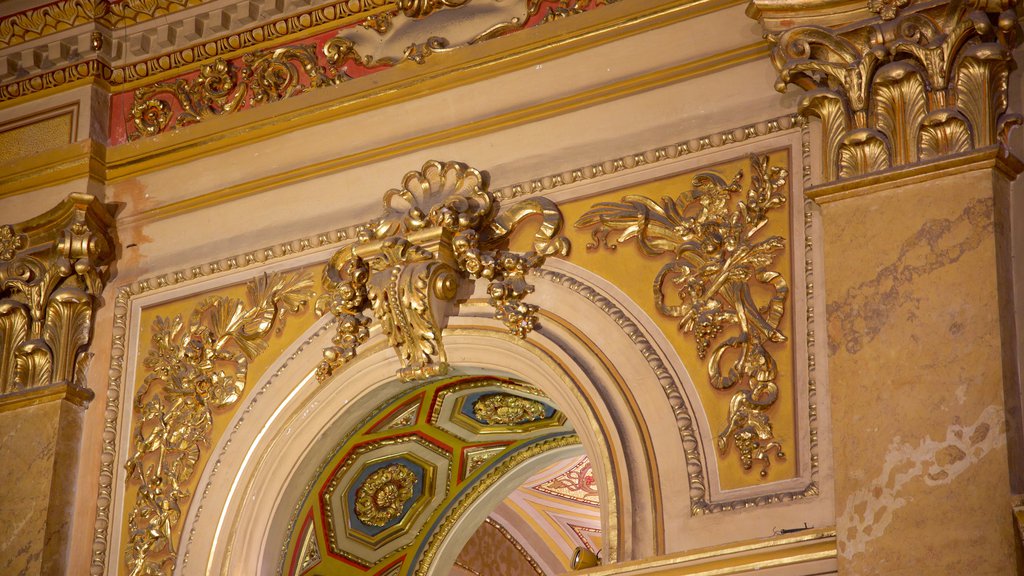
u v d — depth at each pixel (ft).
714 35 15.84
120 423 17.48
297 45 18.16
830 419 13.87
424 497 18.71
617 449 14.76
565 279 15.74
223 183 17.97
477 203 16.24
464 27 17.29
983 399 12.85
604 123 16.17
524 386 16.60
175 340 17.57
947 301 13.34
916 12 14.29
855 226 14.05
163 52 18.76
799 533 13.42
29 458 17.37
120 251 18.29
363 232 16.53
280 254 17.37
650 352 15.02
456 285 16.11
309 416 16.60
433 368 15.98
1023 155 13.93
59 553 17.02
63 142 18.70
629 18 16.24
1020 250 13.57
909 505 12.81
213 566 16.42
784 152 15.16
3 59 19.19
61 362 17.69
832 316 13.83
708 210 15.28
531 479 26.53
